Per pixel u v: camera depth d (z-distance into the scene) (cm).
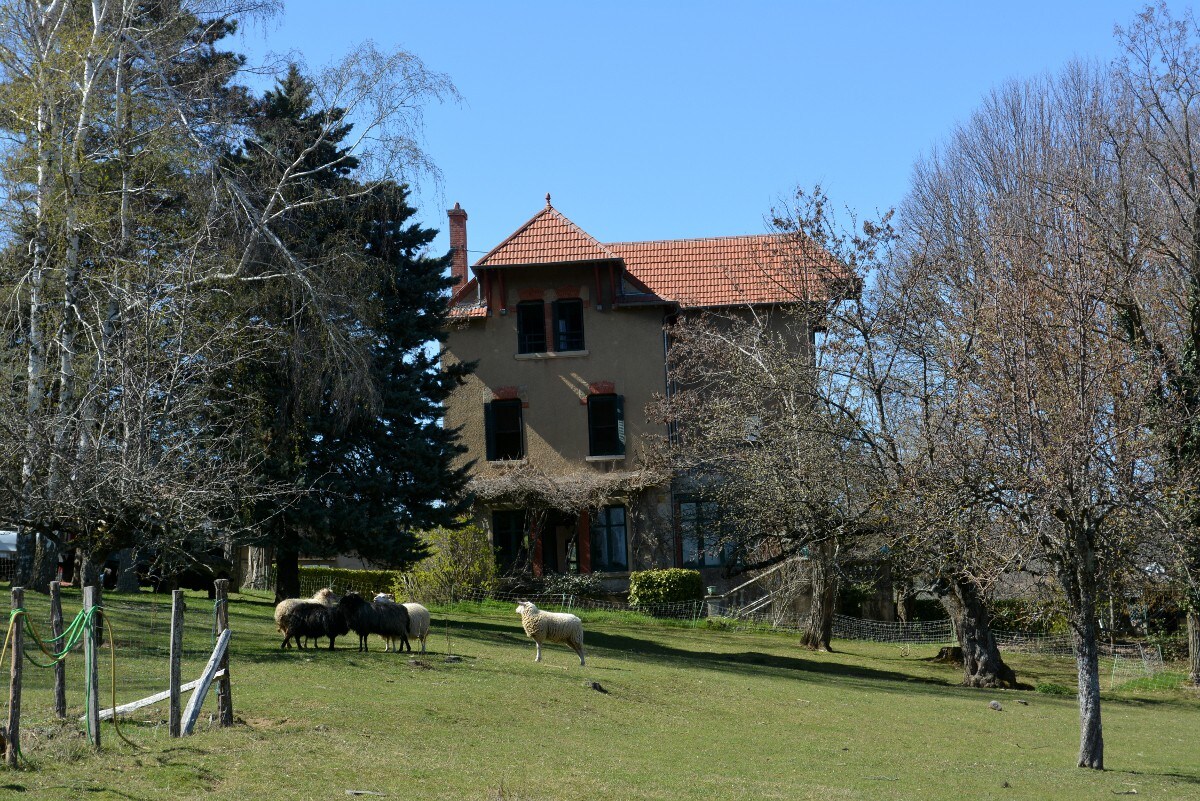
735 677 2150
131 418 1670
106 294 2172
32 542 2544
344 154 2673
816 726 1692
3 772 968
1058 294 1608
